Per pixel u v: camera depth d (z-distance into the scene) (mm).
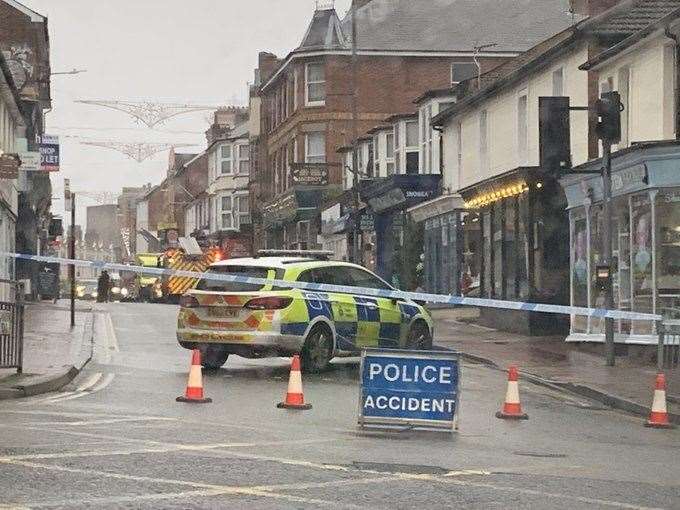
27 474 11727
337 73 75625
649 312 30125
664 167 29266
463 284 49094
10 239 53906
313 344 25188
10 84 44688
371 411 17016
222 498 10852
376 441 15539
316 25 76312
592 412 20766
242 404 19438
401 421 16969
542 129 26500
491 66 72438
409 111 74312
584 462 14234
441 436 16547
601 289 28234
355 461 13414
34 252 68625
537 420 18984
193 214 129875
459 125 50000
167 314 50094
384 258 61156
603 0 40844
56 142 58562
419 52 73688
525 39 73250
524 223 39531
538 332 38500
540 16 74375
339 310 25781
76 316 45469
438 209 51625
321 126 76000
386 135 64750
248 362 28078
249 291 24734
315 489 11484
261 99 92062
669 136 30781
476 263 49125
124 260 181500
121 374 24375
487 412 19766
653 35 30797
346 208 64500
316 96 76562
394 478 12273
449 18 74688
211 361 25953
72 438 14406
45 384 20984
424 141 57531
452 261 50219
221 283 25172
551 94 39188
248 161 108125
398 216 59000
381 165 64750
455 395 16953
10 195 51375
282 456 13578
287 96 81562
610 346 28250
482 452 14859
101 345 32094
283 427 16609
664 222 29656
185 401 19484
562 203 38812
